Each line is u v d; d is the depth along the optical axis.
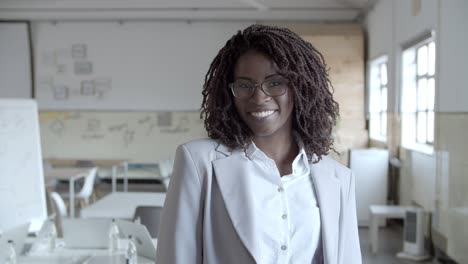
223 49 1.19
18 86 10.18
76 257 2.61
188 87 10.09
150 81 10.14
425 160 5.59
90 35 10.13
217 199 1.12
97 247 2.82
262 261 1.08
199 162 1.14
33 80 10.20
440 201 4.92
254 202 1.11
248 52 1.14
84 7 9.24
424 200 5.61
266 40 1.13
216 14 9.55
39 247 2.75
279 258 1.10
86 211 3.95
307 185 1.21
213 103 1.19
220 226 1.11
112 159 9.63
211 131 1.20
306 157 1.23
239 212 1.09
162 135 10.12
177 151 1.18
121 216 3.94
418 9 5.77
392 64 6.97
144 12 9.52
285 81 1.14
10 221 2.76
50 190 6.91
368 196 6.82
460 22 4.53
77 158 10.14
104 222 2.82
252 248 1.05
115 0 8.88
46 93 10.20
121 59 10.13
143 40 10.10
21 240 2.62
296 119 1.21
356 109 8.39
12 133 2.83
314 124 1.24
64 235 2.83
